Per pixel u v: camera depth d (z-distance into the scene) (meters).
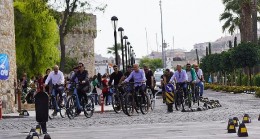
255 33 66.31
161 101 47.28
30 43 61.41
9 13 36.25
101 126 19.92
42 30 61.44
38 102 16.02
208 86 83.56
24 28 60.91
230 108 30.81
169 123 20.11
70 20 54.28
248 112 25.83
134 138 14.23
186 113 26.86
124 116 26.55
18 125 22.83
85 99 26.33
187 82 30.06
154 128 17.66
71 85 26.28
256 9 66.38
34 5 54.53
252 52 65.12
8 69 35.28
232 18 86.81
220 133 14.62
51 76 26.77
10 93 35.81
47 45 62.12
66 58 84.69
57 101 26.44
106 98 41.38
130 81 28.34
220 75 94.19
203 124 18.73
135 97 27.28
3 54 34.75
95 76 45.84
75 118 26.17
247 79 68.38
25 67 61.56
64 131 17.86
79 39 89.00
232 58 66.44
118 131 17.00
